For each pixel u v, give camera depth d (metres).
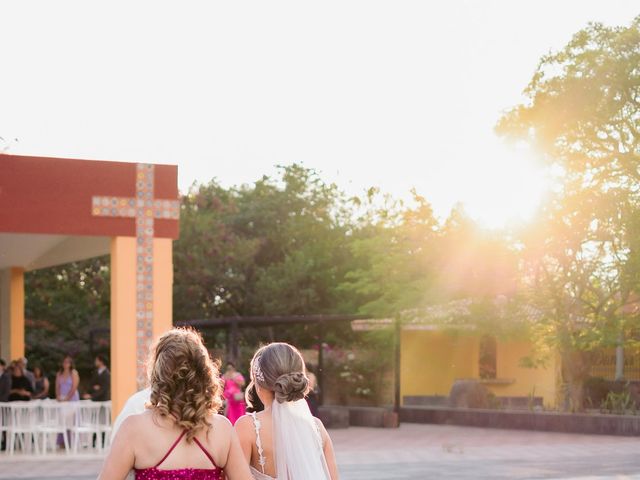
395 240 29.03
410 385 32.31
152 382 3.83
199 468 3.78
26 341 33.22
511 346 32.47
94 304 35.00
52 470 14.98
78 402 17.33
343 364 29.28
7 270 23.44
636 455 17.66
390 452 18.58
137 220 17.06
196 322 27.94
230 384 16.78
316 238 41.72
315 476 4.73
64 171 16.73
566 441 20.86
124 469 3.74
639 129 23.14
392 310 27.34
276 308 38.50
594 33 23.27
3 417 17.56
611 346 24.22
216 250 38.59
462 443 20.56
